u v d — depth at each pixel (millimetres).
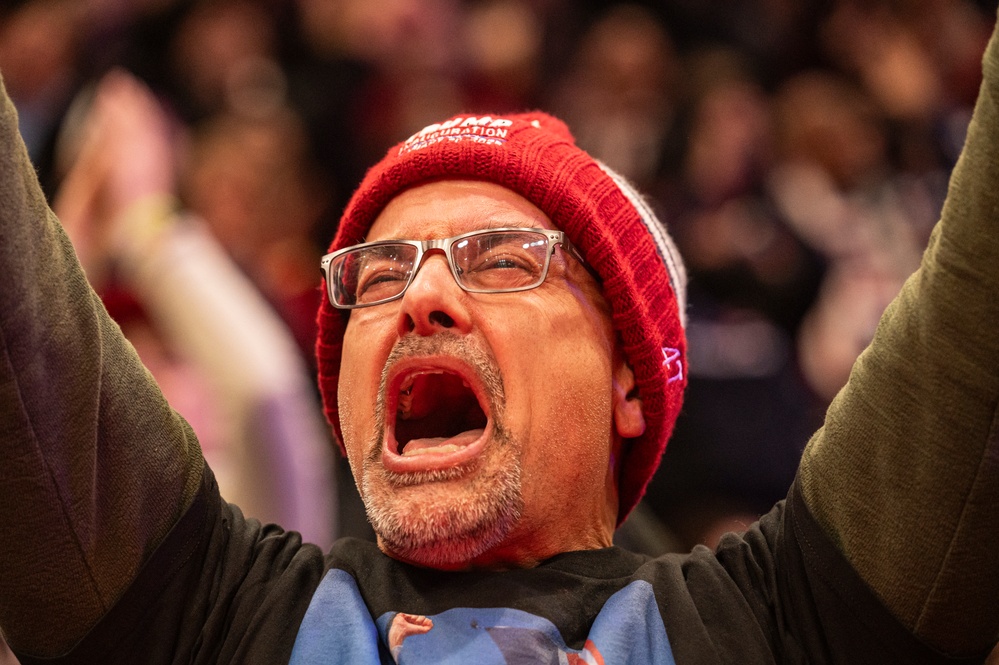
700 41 10578
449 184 3627
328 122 9281
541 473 3434
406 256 3541
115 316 5703
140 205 5910
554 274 3553
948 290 2955
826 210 8359
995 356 2902
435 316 3479
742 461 7262
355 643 3254
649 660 3221
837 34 10359
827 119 8758
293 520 5516
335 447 6316
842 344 7797
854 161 8695
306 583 3467
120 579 3215
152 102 6867
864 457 3162
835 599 3199
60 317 3043
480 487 3303
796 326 7957
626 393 3734
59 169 6199
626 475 3893
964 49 10578
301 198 7160
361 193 3713
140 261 5746
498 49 10047
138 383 3324
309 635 3281
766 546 3479
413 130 9203
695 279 8055
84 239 5902
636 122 9594
